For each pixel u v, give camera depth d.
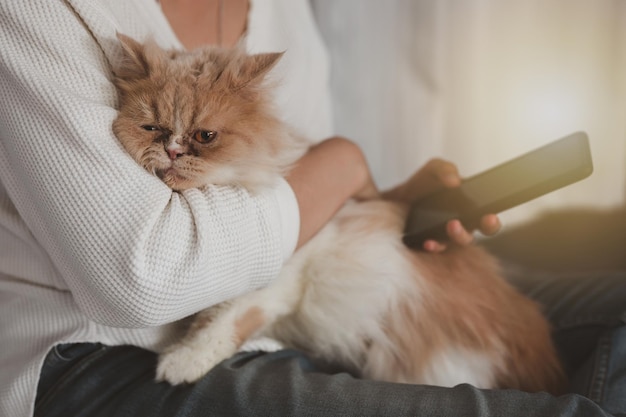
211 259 1.02
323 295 1.37
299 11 1.81
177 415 1.07
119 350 1.22
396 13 2.63
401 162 2.75
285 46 1.71
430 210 1.45
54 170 0.99
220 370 1.15
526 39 2.58
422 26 2.62
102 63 1.13
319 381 1.12
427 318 1.40
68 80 1.05
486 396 1.04
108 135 1.03
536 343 1.45
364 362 1.43
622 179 2.59
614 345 1.33
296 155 1.33
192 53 1.26
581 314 1.52
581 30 2.52
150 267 0.97
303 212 1.23
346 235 1.42
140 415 1.10
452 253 1.51
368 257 1.38
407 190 1.64
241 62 1.21
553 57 2.58
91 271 0.99
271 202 1.12
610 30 2.50
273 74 1.34
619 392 1.24
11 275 1.22
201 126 1.12
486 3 2.57
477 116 2.68
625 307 1.47
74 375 1.17
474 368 1.40
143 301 0.98
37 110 1.00
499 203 1.29
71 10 1.09
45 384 1.18
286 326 1.43
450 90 2.68
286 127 1.35
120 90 1.14
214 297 1.07
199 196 1.06
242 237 1.07
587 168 1.20
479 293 1.46
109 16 1.16
